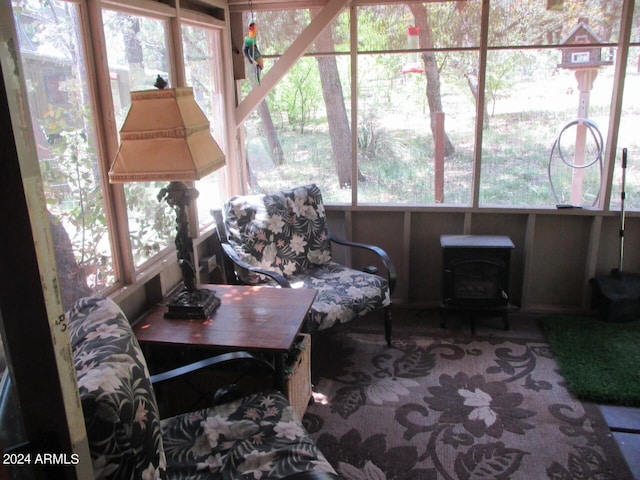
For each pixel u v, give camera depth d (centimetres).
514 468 206
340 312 266
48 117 170
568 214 330
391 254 363
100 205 202
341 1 306
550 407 244
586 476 201
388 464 209
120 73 218
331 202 361
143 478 118
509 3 309
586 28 307
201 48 302
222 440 158
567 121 325
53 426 82
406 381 269
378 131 345
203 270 308
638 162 323
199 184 304
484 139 334
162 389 221
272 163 363
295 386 221
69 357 82
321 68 340
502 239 327
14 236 74
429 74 330
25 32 159
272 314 219
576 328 318
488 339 314
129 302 231
